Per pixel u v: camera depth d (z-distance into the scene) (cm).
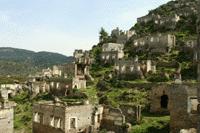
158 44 11581
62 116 5978
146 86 8306
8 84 12938
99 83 9512
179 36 12475
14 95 11288
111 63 11975
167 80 8656
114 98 7919
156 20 14700
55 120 6144
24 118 8069
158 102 6506
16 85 12800
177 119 5172
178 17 14062
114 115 6303
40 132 6488
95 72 11444
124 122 6109
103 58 12362
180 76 8381
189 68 9212
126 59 10881
